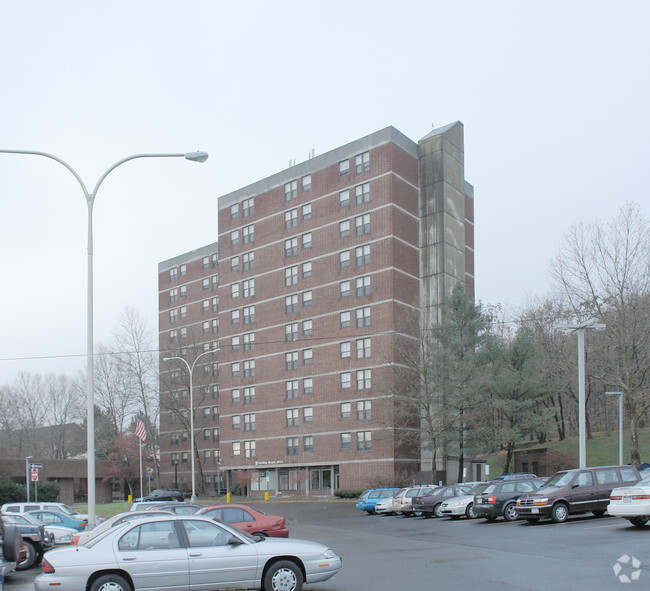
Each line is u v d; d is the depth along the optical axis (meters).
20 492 56.19
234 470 70.19
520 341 54.50
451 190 63.81
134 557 11.76
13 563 12.20
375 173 61.47
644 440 63.16
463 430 52.09
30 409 98.25
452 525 28.39
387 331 58.34
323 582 14.34
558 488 24.33
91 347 20.62
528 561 16.09
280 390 66.31
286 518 41.69
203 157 21.73
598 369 56.53
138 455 78.62
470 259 70.19
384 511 40.62
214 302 85.50
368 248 60.97
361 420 59.00
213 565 12.00
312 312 64.69
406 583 13.98
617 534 19.69
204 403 82.69
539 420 52.88
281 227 68.88
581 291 45.91
